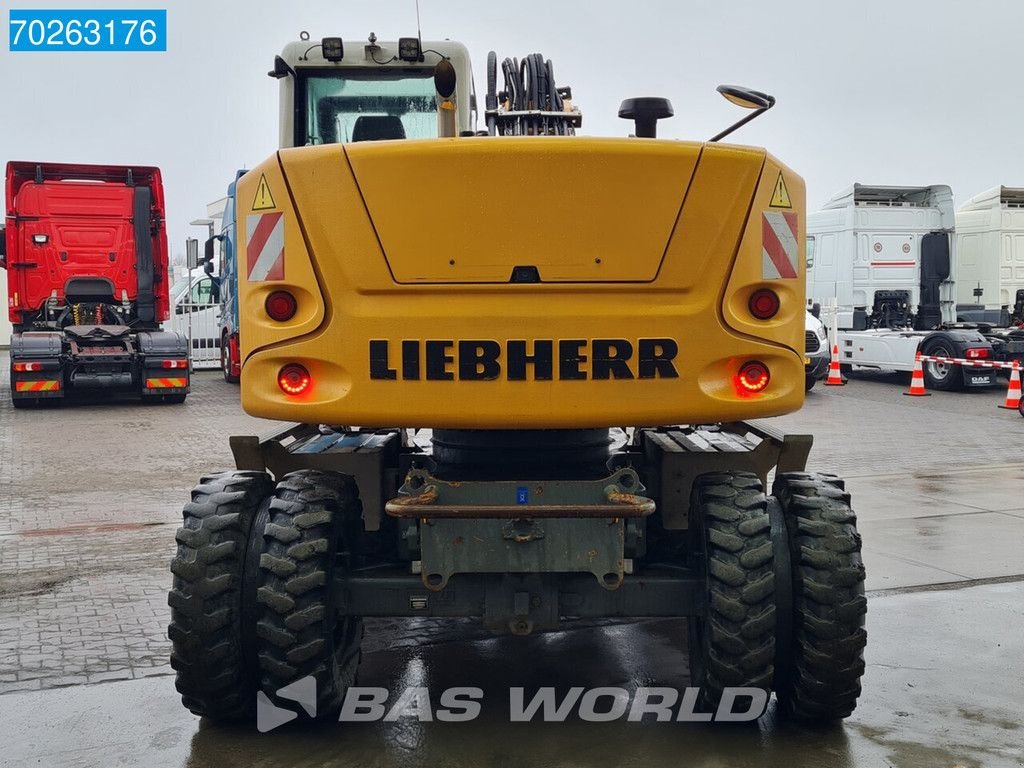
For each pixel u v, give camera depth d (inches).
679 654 206.7
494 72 206.1
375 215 148.3
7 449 487.5
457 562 152.5
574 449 176.4
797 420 578.6
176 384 670.5
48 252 683.4
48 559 284.8
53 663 202.5
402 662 203.2
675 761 157.6
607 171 146.6
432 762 157.9
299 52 288.0
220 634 161.2
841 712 165.6
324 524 159.3
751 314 153.6
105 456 467.5
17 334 671.1
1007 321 825.5
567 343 148.8
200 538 161.9
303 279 151.3
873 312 801.6
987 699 183.0
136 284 697.6
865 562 276.7
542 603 159.8
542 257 147.9
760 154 151.5
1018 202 853.2
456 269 148.2
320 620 156.6
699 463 183.2
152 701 183.3
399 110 292.4
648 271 149.3
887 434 523.8
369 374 150.4
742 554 156.1
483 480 167.5
